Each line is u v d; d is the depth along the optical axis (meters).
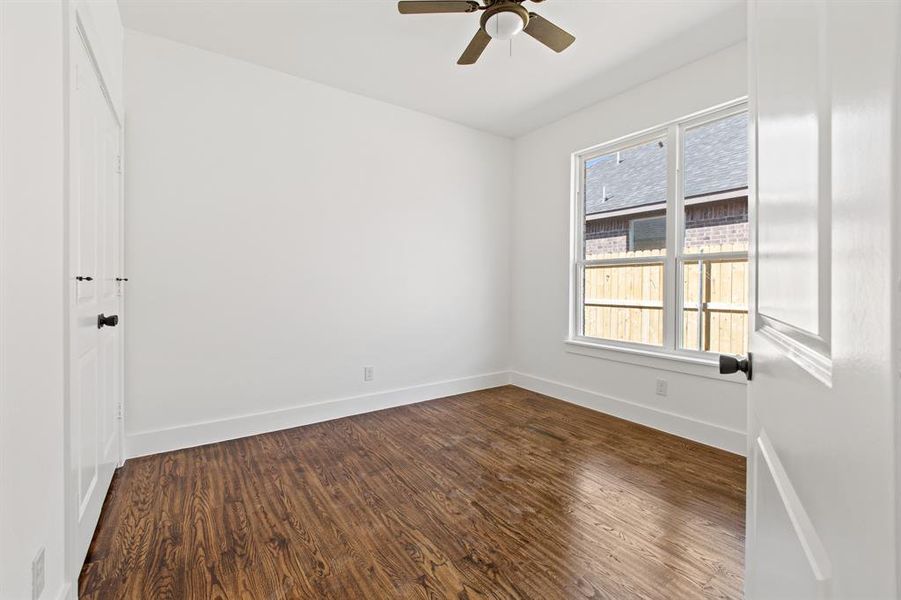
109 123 2.05
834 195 0.36
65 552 1.25
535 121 3.91
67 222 1.25
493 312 4.28
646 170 3.25
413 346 3.73
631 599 1.41
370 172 3.45
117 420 2.30
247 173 2.90
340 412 3.31
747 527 0.87
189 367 2.70
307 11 2.36
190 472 2.32
